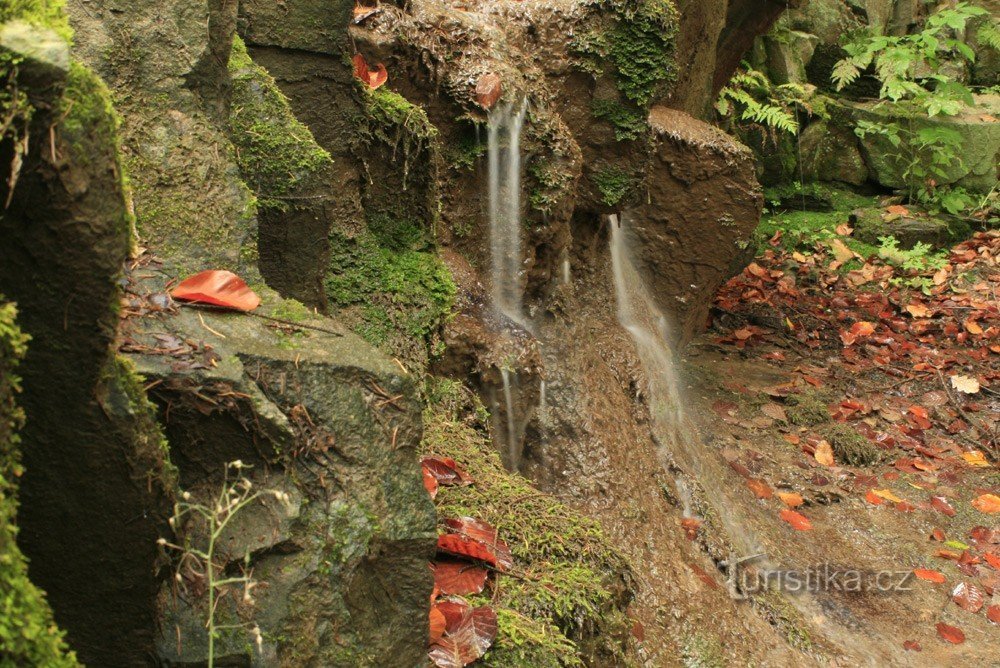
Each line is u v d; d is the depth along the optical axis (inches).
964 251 313.6
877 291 290.7
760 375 231.5
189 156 82.7
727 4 213.8
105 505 60.4
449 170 130.7
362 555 70.2
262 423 67.5
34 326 54.8
